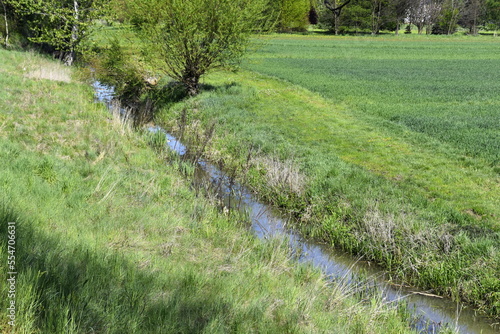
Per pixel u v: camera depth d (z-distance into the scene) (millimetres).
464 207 10227
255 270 6824
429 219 9562
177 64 22188
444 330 6551
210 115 18562
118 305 4305
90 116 15844
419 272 8250
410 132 16438
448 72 35656
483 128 16828
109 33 29328
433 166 12930
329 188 11156
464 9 98250
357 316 6082
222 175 13156
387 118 18984
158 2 20438
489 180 11672
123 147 13250
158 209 8938
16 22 31922
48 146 11750
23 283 3828
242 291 5809
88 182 9508
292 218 10789
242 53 22406
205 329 4375
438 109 20719
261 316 5078
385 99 23047
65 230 6367
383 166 13070
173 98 22547
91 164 10930
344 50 53594
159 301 4770
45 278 4203
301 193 11211
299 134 16422
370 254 8984
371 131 16812
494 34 94625
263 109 20031
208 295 5344
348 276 8180
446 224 9281
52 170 9453
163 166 12547
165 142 15406
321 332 5133
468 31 105000
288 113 19375
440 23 96188
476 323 7098
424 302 7633
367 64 40688
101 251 5750
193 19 20562
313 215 10500
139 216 8180
